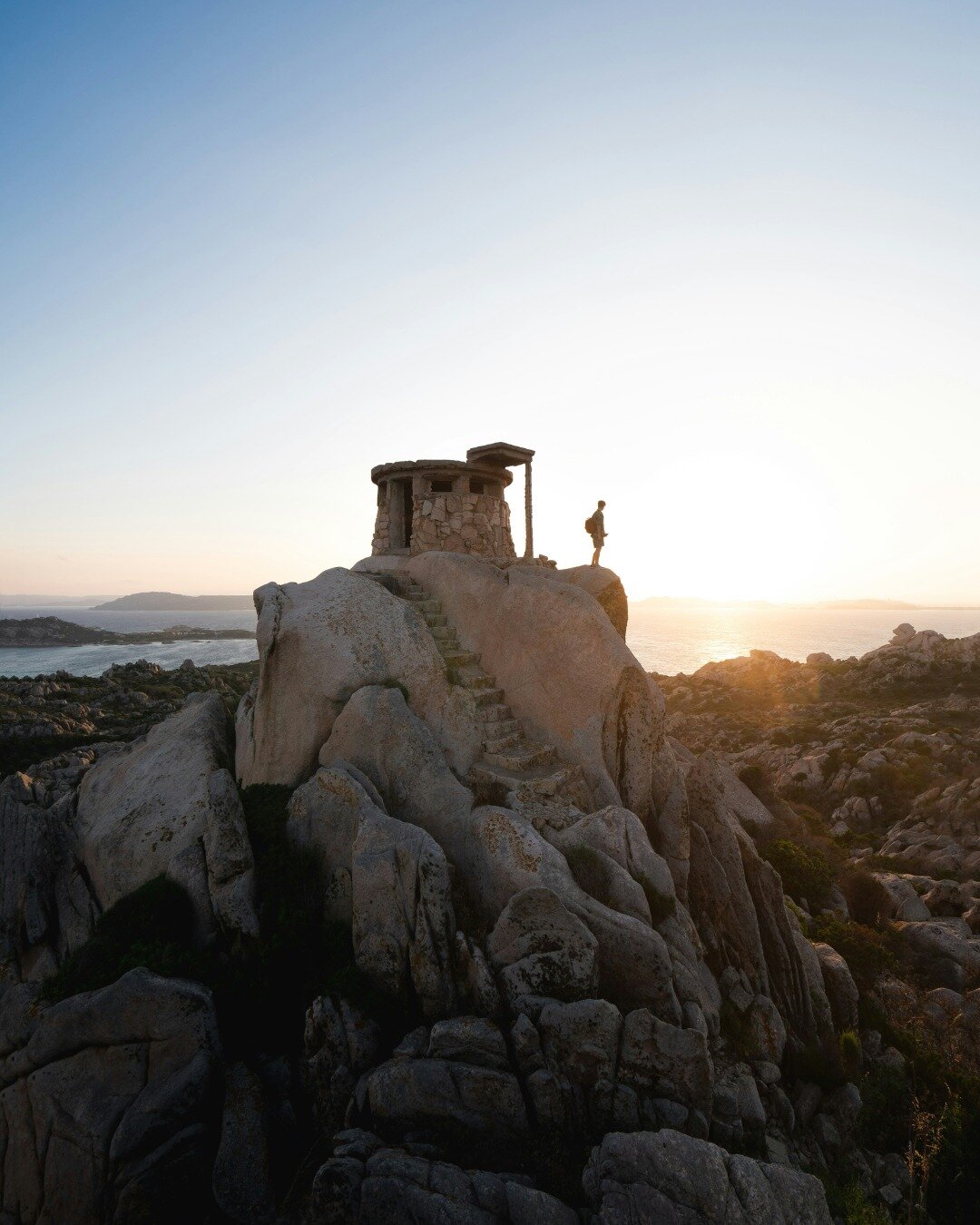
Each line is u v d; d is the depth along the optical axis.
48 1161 10.91
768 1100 12.37
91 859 16.03
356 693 15.80
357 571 22.70
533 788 14.89
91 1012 11.47
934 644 96.75
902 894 29.03
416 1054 10.65
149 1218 10.23
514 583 18.34
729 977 14.38
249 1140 10.48
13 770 54.66
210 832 13.96
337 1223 9.24
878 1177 12.33
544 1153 9.69
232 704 44.72
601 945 11.62
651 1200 8.55
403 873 12.17
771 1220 8.38
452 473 23.12
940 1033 17.34
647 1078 10.30
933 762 55.06
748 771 29.94
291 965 12.65
